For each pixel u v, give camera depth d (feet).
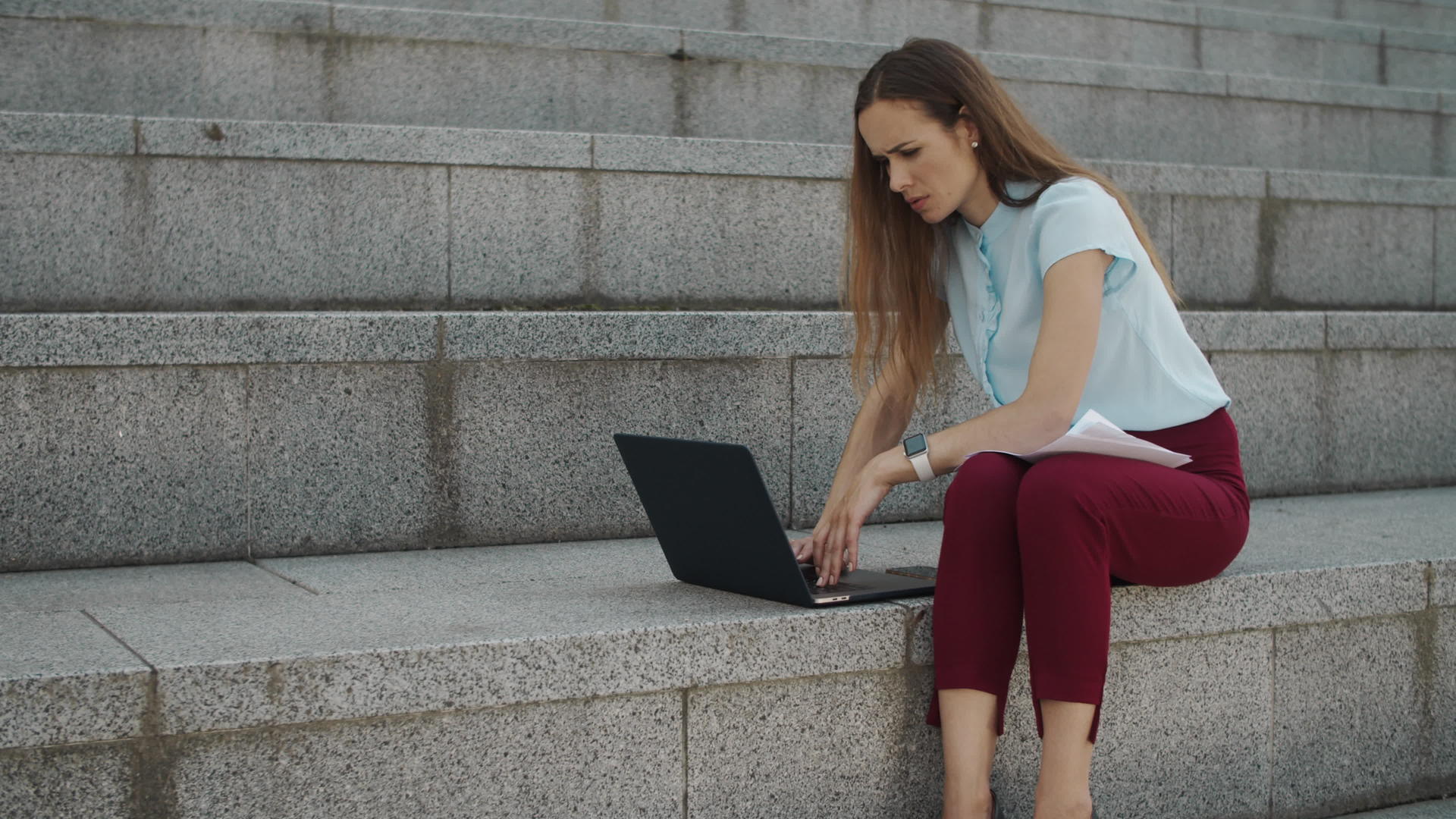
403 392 10.19
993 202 7.88
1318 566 8.92
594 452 10.78
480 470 10.43
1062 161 7.84
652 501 8.23
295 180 11.37
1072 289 7.32
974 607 7.13
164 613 7.54
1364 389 13.75
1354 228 15.80
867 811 7.64
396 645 6.54
